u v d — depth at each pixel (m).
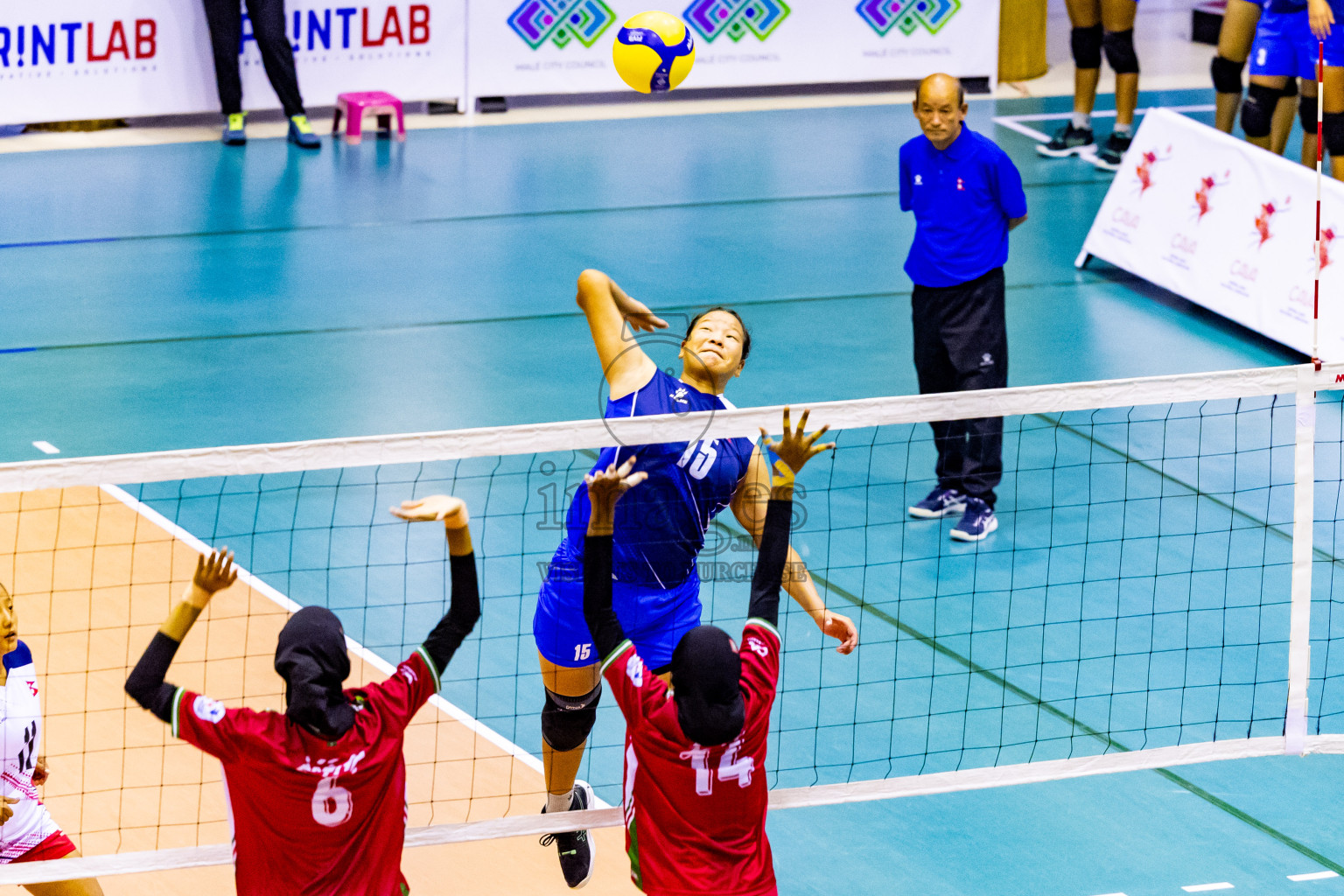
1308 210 30.81
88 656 20.17
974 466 24.36
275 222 38.53
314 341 31.64
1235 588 22.95
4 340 31.02
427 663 12.32
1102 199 41.78
